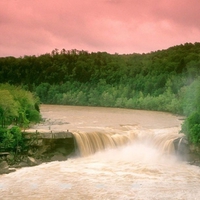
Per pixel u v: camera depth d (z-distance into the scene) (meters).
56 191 38.91
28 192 38.59
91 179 42.94
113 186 40.44
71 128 68.75
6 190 39.22
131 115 103.75
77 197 37.12
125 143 59.88
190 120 53.62
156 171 46.75
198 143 51.56
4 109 58.06
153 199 36.53
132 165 49.72
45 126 72.38
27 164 49.28
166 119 91.75
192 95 82.62
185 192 38.56
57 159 52.44
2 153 49.91
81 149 55.94
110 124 78.25
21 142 52.16
